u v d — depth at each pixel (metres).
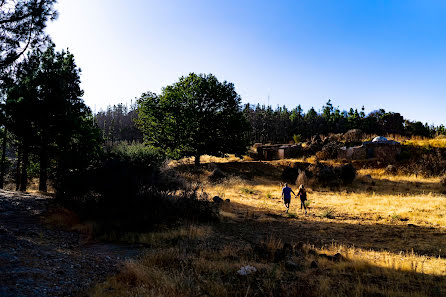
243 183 26.66
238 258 6.70
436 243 8.52
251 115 90.50
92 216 9.54
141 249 7.25
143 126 38.41
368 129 67.44
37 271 4.62
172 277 5.11
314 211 14.69
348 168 26.27
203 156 49.91
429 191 21.23
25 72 10.99
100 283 4.68
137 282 4.84
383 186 24.19
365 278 5.50
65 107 19.86
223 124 37.22
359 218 12.80
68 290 4.20
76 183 10.76
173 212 10.62
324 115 91.31
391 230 10.34
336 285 5.07
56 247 6.47
